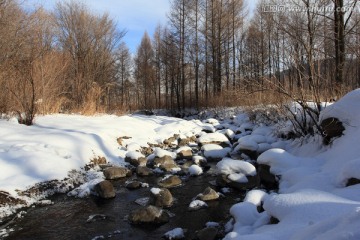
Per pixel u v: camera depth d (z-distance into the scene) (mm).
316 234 2758
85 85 18281
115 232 5371
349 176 4809
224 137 12992
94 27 24312
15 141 8297
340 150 6457
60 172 7395
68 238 5148
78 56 22031
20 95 11141
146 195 7152
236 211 4914
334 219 2797
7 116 11055
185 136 14375
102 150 9727
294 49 8758
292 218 3680
